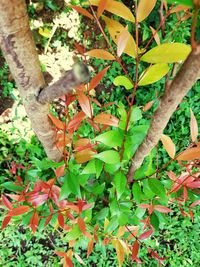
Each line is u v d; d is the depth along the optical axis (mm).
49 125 377
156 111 288
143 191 448
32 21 750
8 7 217
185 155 349
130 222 493
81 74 216
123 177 418
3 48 257
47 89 279
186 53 266
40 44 756
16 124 742
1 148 731
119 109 389
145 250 766
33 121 359
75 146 438
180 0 150
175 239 798
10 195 434
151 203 463
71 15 761
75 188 410
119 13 273
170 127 769
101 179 529
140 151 387
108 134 374
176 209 766
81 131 657
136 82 311
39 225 485
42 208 475
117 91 767
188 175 421
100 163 427
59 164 468
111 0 269
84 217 488
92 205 432
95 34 773
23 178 727
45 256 761
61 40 770
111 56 307
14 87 748
